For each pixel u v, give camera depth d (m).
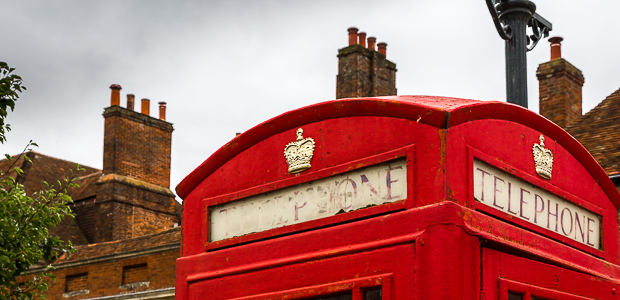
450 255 3.40
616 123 11.64
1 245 9.34
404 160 3.67
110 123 28.33
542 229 4.05
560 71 15.77
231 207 4.46
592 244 4.52
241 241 4.32
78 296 21.61
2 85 8.74
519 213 3.92
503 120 3.97
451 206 3.46
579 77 16.14
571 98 15.89
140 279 20.47
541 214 4.09
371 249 3.66
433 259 3.43
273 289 4.04
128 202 27.62
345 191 3.89
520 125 4.09
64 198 10.06
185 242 4.67
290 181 4.14
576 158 4.53
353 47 23.36
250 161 4.41
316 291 3.82
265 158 4.32
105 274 21.19
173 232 20.75
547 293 3.89
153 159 29.22
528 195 4.03
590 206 4.54
